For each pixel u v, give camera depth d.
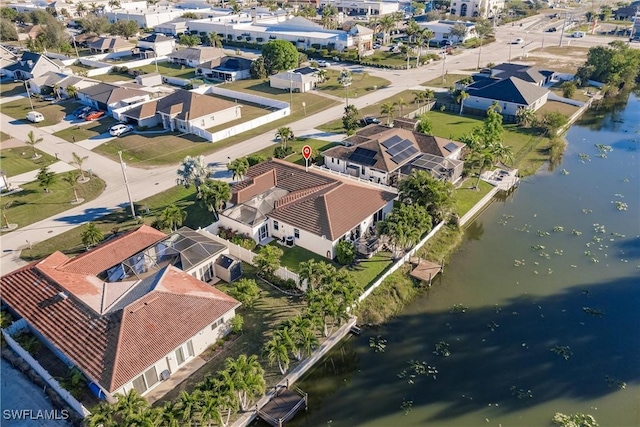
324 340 38.69
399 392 35.22
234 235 51.50
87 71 124.88
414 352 38.81
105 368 32.25
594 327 40.78
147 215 57.44
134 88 100.56
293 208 51.56
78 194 62.94
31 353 37.16
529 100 88.00
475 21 187.00
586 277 46.91
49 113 95.56
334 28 171.25
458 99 92.31
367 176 65.25
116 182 66.12
